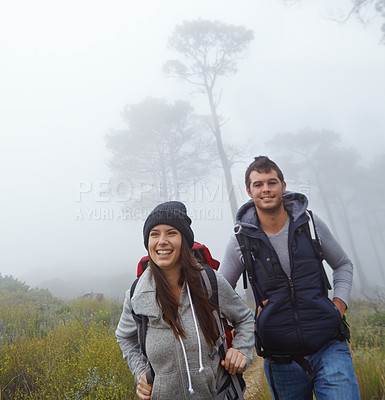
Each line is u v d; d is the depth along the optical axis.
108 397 3.81
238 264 2.33
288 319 2.15
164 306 1.69
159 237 1.74
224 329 1.85
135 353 1.88
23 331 6.16
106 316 8.01
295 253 2.17
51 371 4.14
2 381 3.99
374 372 3.46
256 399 4.06
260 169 2.19
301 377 2.27
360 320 6.99
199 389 1.68
